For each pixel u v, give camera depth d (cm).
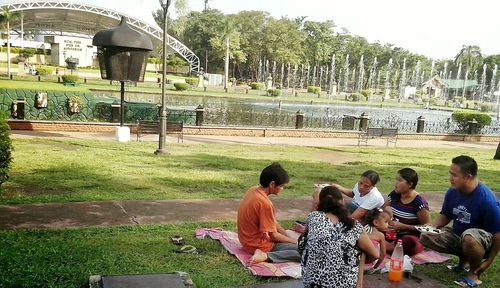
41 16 5669
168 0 1137
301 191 867
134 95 3675
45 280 405
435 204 827
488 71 8694
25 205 645
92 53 6200
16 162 948
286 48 7738
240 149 1418
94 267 442
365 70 8894
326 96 5884
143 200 717
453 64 9556
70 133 1519
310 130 1892
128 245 512
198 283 418
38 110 1775
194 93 4441
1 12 4294
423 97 7075
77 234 538
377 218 523
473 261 466
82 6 4694
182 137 1540
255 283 434
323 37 8550
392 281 456
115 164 1008
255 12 7731
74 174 877
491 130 2339
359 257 352
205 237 557
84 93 1858
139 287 386
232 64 8575
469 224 486
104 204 677
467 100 7219
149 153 1205
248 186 877
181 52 5544
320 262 341
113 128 1625
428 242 498
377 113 3728
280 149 1485
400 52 9069
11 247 478
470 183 480
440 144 1989
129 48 1284
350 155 1441
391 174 1115
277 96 5034
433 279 477
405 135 2062
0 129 659
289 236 521
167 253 495
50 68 4869
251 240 491
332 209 350
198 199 750
